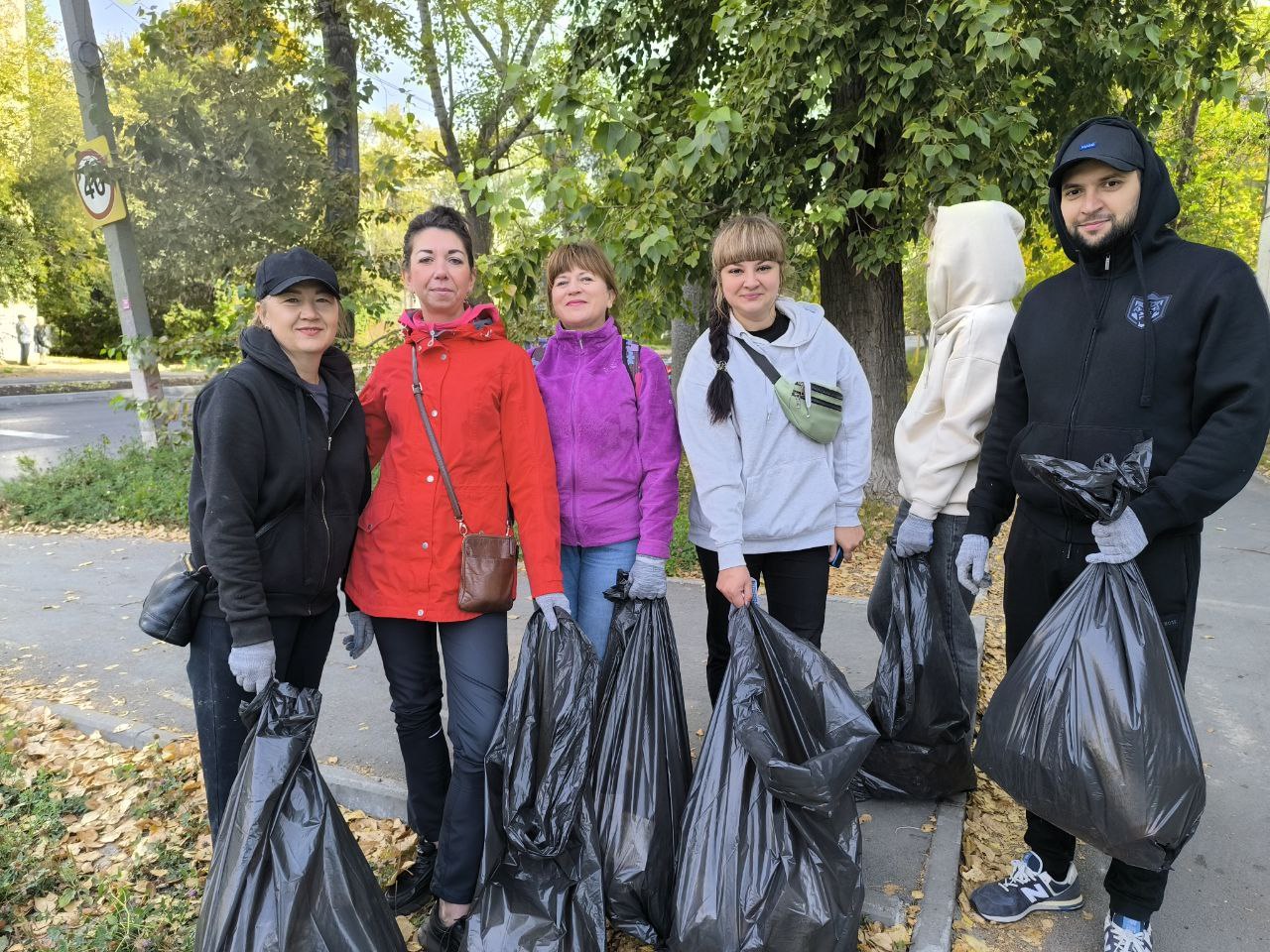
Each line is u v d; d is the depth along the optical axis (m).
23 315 28.39
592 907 2.12
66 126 22.91
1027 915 2.47
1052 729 1.95
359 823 2.98
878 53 5.70
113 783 3.20
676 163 4.79
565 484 2.50
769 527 2.50
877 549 6.50
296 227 7.86
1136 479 1.88
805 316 2.54
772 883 1.96
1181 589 2.04
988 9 4.69
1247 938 2.44
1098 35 5.89
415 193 12.42
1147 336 1.97
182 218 8.06
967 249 2.67
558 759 2.13
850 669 4.14
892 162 6.07
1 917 2.47
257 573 2.01
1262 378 1.85
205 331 8.00
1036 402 2.20
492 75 11.96
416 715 2.38
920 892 2.50
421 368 2.29
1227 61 7.75
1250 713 3.90
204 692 2.14
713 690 2.80
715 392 2.43
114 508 7.82
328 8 8.58
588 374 2.51
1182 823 1.87
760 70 6.14
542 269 5.06
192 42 7.81
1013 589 2.34
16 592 5.61
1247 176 15.26
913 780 2.86
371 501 2.33
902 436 2.91
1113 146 1.95
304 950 1.77
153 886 2.62
